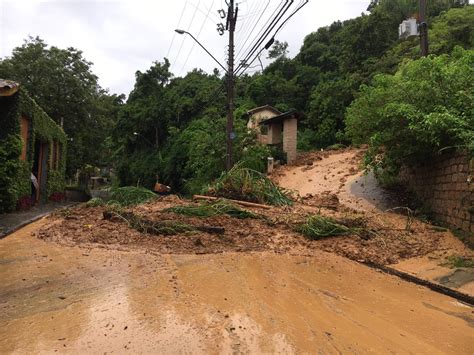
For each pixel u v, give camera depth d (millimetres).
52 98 29062
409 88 10406
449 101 9875
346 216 10172
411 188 12781
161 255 6945
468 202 8656
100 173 68625
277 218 9969
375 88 12219
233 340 3693
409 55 26594
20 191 14156
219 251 7449
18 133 13180
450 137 9273
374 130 11844
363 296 5531
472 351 3938
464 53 10898
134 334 3703
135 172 39125
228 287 5328
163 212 10430
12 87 12508
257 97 40750
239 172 13539
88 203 12750
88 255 6832
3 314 4188
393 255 7773
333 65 42688
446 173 9859
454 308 5273
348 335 4090
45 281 5340
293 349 3600
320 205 12594
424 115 9375
